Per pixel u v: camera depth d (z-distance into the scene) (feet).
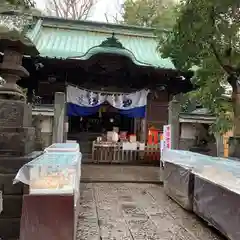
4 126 16.71
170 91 45.24
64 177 12.35
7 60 17.74
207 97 24.99
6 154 16.47
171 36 21.33
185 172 20.54
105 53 38.37
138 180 30.53
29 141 18.16
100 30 51.49
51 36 47.34
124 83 44.65
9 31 16.81
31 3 30.99
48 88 42.39
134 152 43.42
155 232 16.15
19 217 15.30
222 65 21.25
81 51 42.57
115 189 26.86
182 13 18.69
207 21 18.31
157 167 40.06
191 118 34.81
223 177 14.92
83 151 47.52
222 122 25.13
